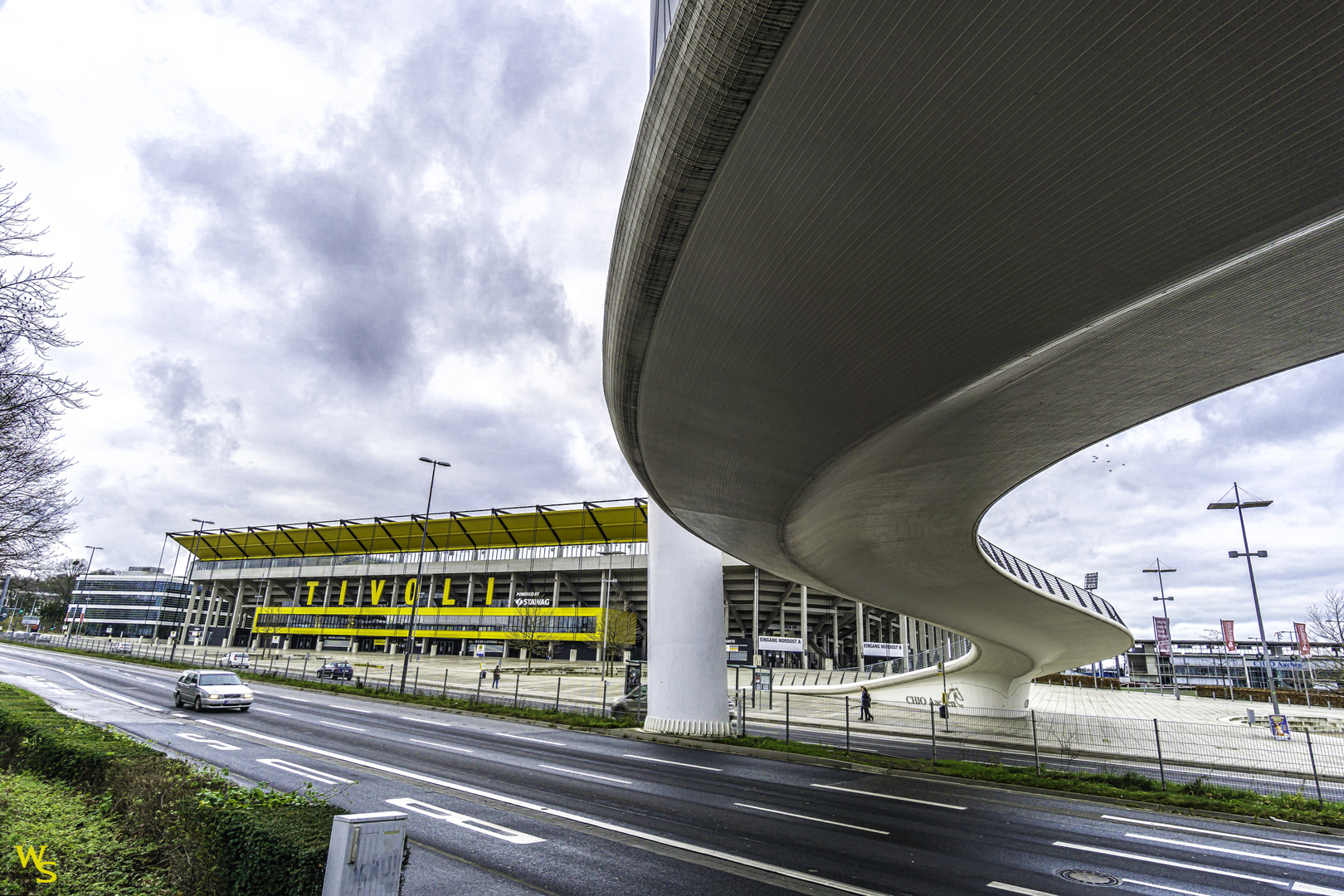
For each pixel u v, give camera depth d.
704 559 23.16
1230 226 6.56
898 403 10.41
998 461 14.38
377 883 4.40
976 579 23.78
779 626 77.56
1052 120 5.64
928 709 39.25
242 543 107.38
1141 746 25.91
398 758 15.85
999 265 7.23
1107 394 11.20
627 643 67.62
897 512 17.58
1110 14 4.83
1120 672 98.31
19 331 9.35
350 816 4.48
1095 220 6.54
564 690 42.53
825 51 5.45
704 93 6.06
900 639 88.62
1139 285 7.44
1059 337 8.47
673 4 9.77
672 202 7.29
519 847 9.03
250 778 12.48
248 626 109.81
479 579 88.12
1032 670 38.53
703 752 19.70
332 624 94.31
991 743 26.20
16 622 112.25
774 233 7.37
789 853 9.41
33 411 9.89
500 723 25.94
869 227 7.00
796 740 24.47
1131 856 10.21
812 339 9.04
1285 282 8.13
